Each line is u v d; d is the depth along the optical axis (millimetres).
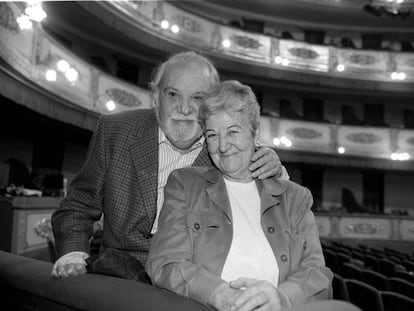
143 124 1521
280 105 12539
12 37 4941
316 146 11398
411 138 11641
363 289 2896
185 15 10117
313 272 1014
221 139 1064
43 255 5551
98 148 1500
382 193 12539
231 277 1004
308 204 1165
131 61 10328
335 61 11852
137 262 1202
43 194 6508
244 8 12375
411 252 11195
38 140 8133
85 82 7148
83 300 928
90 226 1477
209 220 1064
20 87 5477
